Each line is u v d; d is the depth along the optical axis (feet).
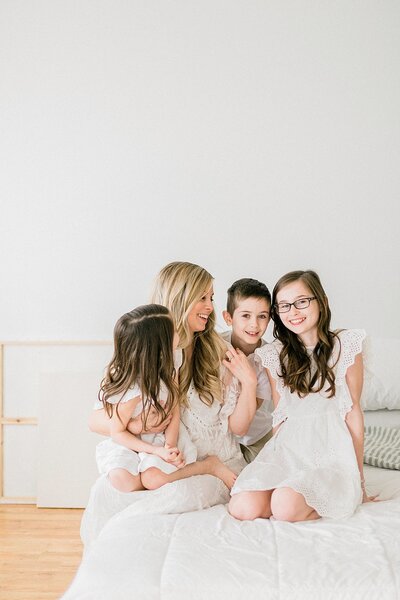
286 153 10.05
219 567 4.30
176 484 5.64
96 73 10.11
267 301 6.59
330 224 10.04
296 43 10.02
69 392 9.55
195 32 10.07
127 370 5.99
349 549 4.50
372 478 6.86
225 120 10.06
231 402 6.42
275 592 4.11
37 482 9.76
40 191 10.12
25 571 7.09
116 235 10.11
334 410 6.20
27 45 10.11
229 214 10.09
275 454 6.06
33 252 10.12
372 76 9.98
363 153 10.01
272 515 5.46
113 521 5.43
